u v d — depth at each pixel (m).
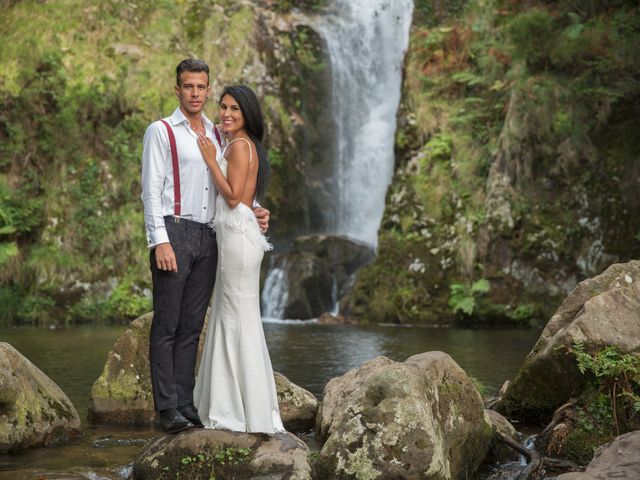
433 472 4.17
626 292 5.76
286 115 19.09
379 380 4.43
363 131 19.75
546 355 5.63
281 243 18.44
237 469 4.31
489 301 14.70
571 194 15.02
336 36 20.92
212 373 4.55
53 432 5.43
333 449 4.33
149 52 18.25
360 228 19.06
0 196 15.95
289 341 11.62
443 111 17.33
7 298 15.12
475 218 15.46
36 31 17.64
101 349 10.59
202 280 4.69
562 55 15.45
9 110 16.72
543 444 5.36
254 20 19.77
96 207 16.41
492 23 17.70
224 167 4.66
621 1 16.33
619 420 5.20
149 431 5.79
